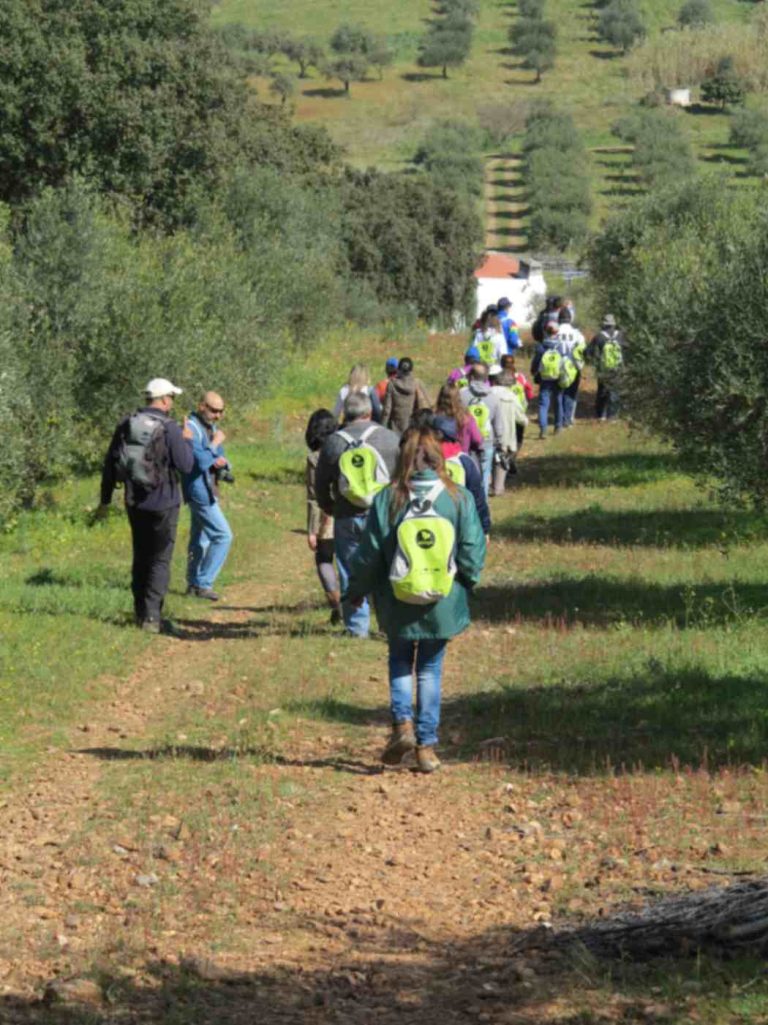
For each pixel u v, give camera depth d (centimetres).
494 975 737
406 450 1137
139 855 959
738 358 2052
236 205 5862
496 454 2941
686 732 1261
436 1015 684
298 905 866
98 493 2991
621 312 3859
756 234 2139
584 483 3297
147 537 1803
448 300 10431
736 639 1648
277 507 2989
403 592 1118
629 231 4831
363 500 1598
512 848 972
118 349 3212
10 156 5378
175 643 1764
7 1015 674
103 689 1490
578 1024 661
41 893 884
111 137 5488
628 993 693
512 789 1117
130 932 810
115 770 1186
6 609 1842
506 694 1444
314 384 4950
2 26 5247
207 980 734
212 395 2056
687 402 2161
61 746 1270
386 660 1650
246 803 1077
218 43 5988
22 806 1080
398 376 2570
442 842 995
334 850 975
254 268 5194
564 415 4169
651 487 3183
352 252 9881
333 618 1862
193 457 1866
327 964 765
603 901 852
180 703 1455
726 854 922
